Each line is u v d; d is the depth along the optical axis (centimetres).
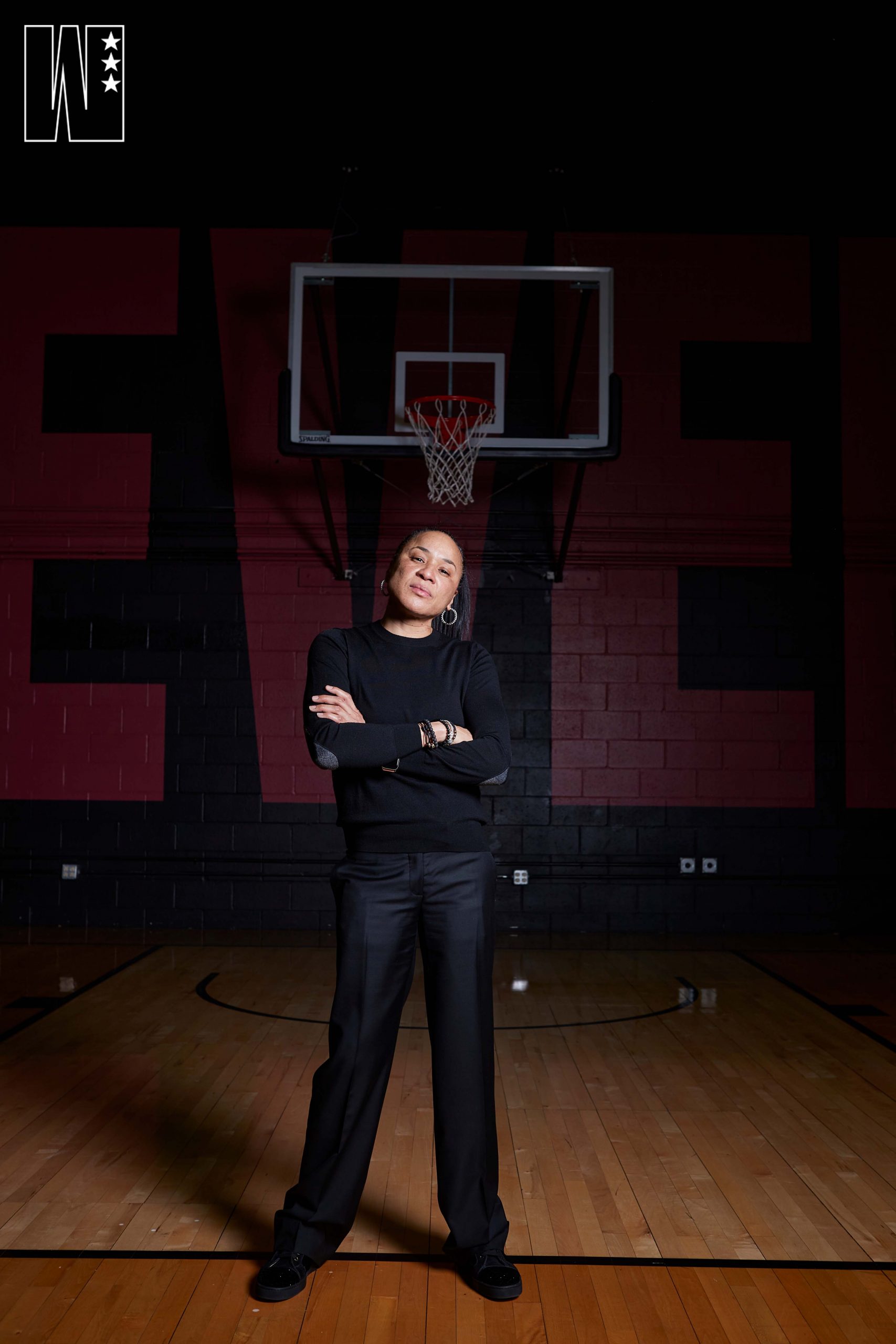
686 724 633
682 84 585
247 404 642
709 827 629
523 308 647
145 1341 177
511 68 574
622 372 648
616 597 638
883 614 641
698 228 655
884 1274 205
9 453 640
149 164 650
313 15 536
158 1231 220
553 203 654
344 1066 193
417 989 461
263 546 634
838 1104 312
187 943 573
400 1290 196
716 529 639
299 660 631
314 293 548
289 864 620
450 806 197
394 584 208
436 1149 197
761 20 532
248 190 652
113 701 629
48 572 636
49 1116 293
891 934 621
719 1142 279
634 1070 346
